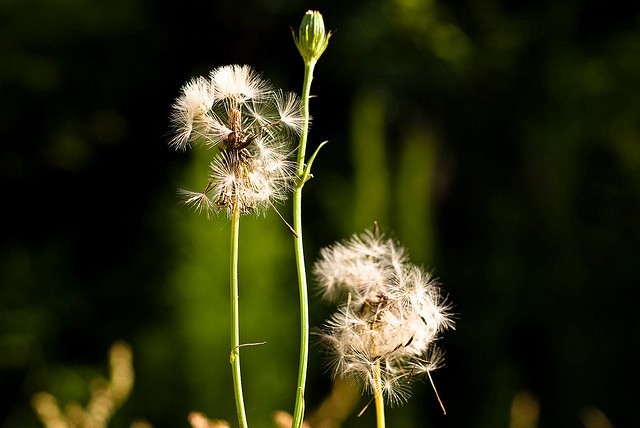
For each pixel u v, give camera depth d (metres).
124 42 9.34
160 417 6.49
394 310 1.62
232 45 9.21
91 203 9.58
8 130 9.36
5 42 9.02
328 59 8.67
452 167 9.10
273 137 1.54
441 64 9.02
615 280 8.31
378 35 8.59
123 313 8.66
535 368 7.91
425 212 6.96
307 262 6.70
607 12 9.58
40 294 8.65
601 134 9.27
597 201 9.02
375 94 8.74
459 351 7.55
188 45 9.39
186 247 6.36
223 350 6.09
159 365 6.55
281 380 6.09
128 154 9.59
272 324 6.12
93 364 8.30
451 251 8.61
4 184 9.47
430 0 8.87
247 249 6.09
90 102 9.46
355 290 1.69
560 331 7.93
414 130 8.97
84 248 9.41
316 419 3.82
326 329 1.68
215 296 6.09
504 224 8.38
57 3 8.89
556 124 8.99
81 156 9.56
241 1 8.90
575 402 7.73
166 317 7.06
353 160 7.00
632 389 7.84
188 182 6.09
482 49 9.42
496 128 9.33
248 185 1.49
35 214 9.55
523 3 9.67
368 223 6.91
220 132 1.50
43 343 8.39
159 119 9.51
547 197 8.71
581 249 8.47
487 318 7.75
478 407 7.31
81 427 3.76
